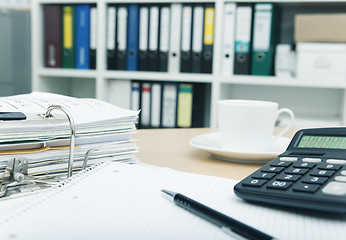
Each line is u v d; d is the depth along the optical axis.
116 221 0.29
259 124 0.60
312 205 0.31
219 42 1.74
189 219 0.30
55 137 0.45
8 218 0.29
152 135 0.88
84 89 2.38
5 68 2.08
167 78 1.82
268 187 0.34
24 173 0.42
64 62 2.00
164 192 0.35
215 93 1.77
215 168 0.57
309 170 0.38
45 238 0.26
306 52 1.65
